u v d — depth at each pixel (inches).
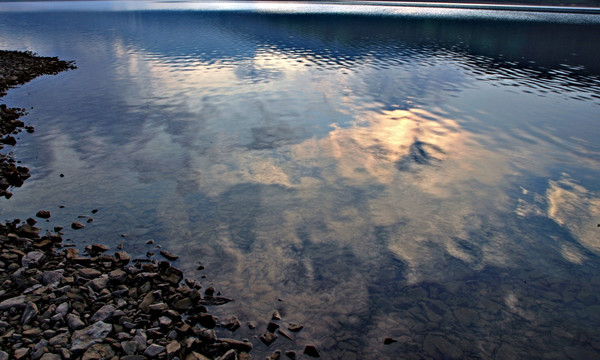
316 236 321.1
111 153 494.9
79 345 196.5
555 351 211.6
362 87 918.4
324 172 444.8
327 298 250.8
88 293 239.1
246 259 289.7
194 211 358.3
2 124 588.1
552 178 433.1
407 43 1851.6
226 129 594.6
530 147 530.9
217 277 268.8
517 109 734.5
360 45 1776.6
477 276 274.1
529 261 290.0
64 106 722.2
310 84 945.5
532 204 374.9
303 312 238.2
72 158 477.1
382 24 2822.3
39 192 387.9
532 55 1515.7
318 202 377.4
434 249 304.7
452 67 1224.2
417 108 736.3
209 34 2146.9
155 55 1422.2
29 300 227.5
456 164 471.2
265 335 217.9
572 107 751.1
